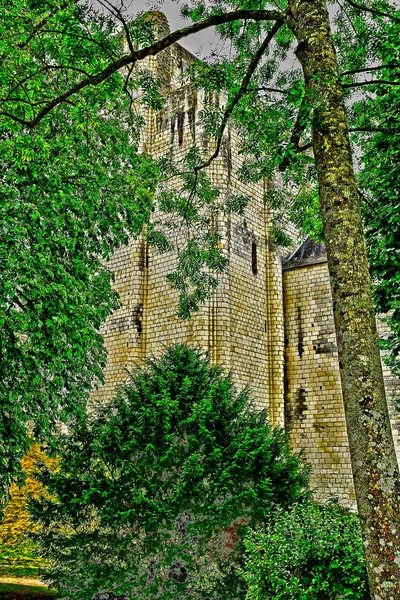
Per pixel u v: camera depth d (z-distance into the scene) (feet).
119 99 51.29
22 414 36.37
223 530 28.76
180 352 34.27
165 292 73.00
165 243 42.01
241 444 29.45
